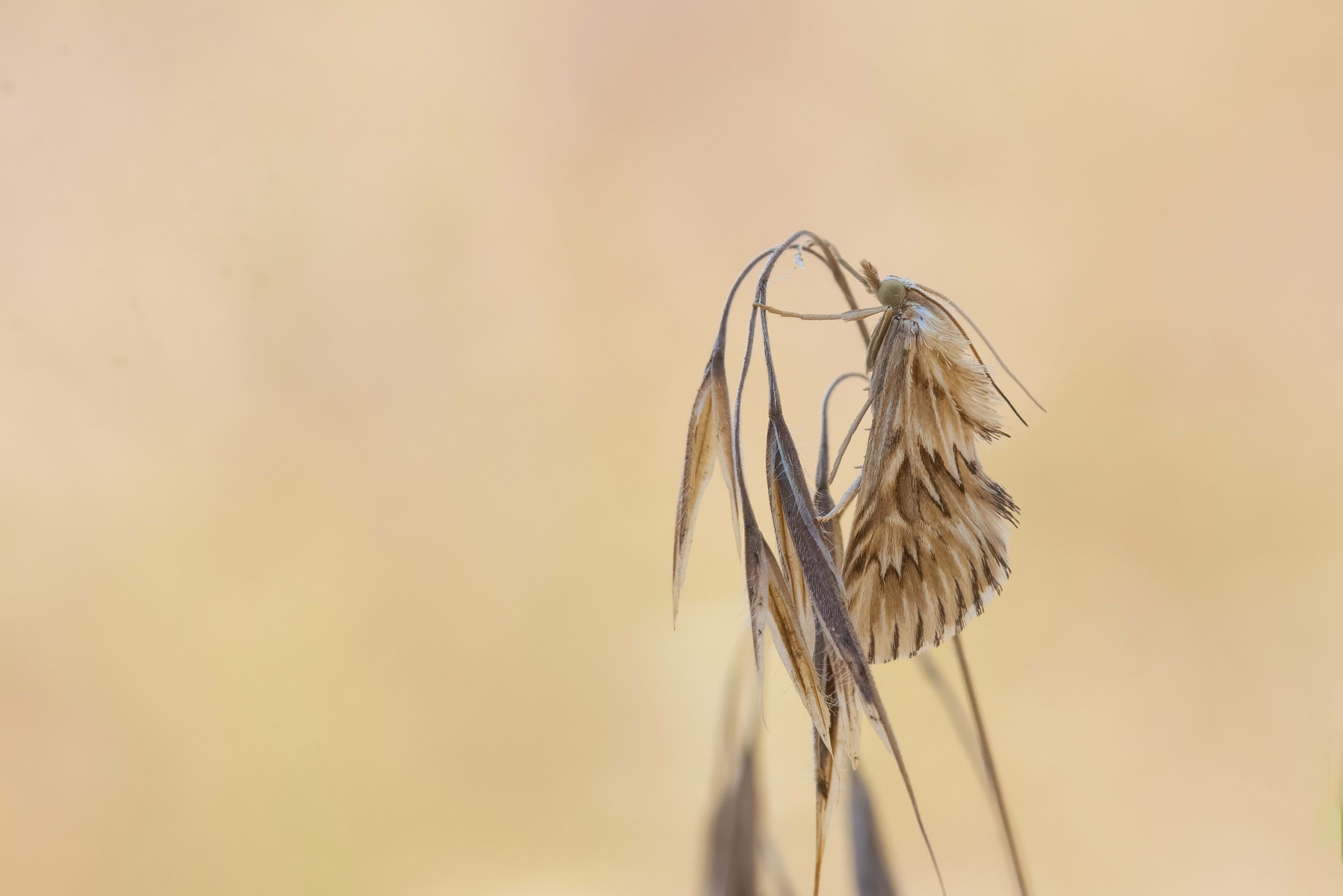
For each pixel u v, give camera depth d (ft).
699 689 1.05
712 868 0.63
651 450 1.17
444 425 1.17
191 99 1.13
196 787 1.03
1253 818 0.91
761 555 0.56
